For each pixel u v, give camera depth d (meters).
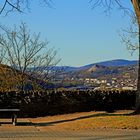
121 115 23.06
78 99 28.36
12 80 37.59
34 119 25.23
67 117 24.98
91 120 21.50
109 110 28.12
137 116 22.53
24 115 27.20
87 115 24.50
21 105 27.33
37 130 18.83
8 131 18.36
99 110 28.50
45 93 27.77
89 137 16.38
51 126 20.67
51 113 27.69
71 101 28.19
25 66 39.72
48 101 27.73
